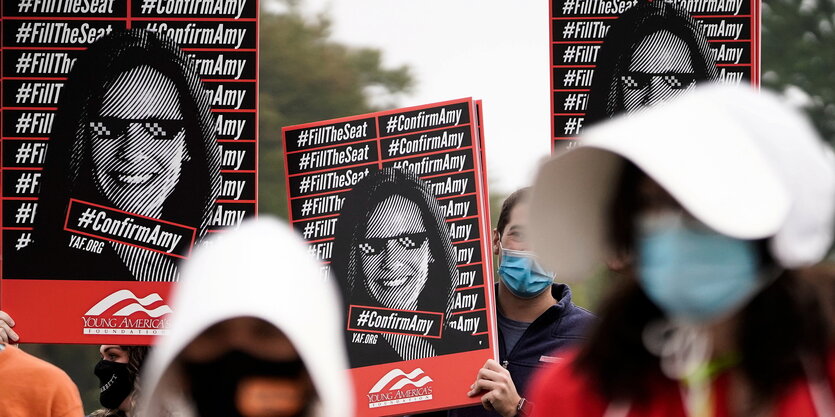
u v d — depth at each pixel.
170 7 12.46
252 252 4.14
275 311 4.02
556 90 12.93
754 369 5.63
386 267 12.54
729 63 12.82
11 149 12.42
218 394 4.44
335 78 53.84
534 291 12.64
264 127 51.66
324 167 12.70
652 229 5.54
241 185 12.35
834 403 5.57
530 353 12.61
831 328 5.64
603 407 6.06
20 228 12.35
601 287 6.17
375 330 12.50
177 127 12.40
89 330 12.26
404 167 12.63
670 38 12.86
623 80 12.86
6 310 12.30
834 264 5.81
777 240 5.19
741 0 12.83
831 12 69.81
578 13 12.93
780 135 5.13
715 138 5.11
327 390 4.04
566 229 6.07
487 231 12.48
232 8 12.43
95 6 12.48
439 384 12.34
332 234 12.63
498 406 11.85
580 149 5.81
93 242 12.32
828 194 5.14
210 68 12.42
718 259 5.38
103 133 12.41
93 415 13.20
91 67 12.45
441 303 12.45
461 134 12.59
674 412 5.93
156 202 12.34
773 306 5.61
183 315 4.11
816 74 68.56
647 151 5.13
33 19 12.48
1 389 11.02
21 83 12.46
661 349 5.98
